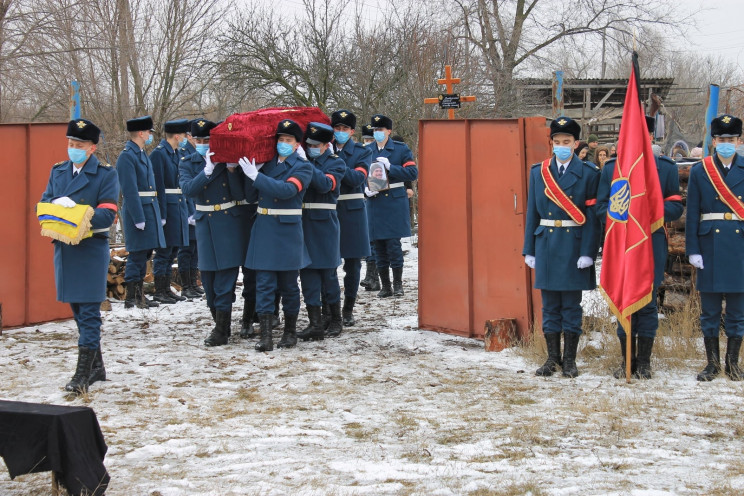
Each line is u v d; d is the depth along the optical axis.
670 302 9.19
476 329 8.94
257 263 8.34
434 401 6.50
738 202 7.08
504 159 8.52
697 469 4.83
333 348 8.58
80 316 6.93
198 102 22.61
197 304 11.42
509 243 8.52
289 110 9.00
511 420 5.93
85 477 4.40
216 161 8.28
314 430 5.79
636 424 5.77
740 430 5.59
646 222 7.00
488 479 4.73
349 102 21.84
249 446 5.46
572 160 7.32
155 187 11.08
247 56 22.11
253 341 9.01
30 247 9.72
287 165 8.37
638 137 7.07
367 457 5.19
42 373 7.43
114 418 6.13
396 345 8.72
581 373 7.37
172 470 5.02
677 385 6.90
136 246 10.70
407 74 20.75
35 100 20.06
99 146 18.47
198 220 8.73
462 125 8.89
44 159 9.77
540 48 29.94
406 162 11.77
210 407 6.40
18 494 4.69
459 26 26.03
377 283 12.80
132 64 19.09
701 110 36.16
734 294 7.13
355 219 9.71
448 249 9.13
